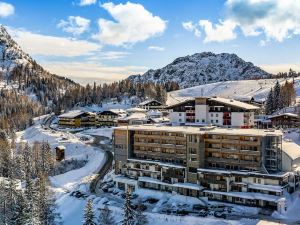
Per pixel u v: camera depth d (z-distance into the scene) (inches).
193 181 5009.8
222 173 4726.9
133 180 5526.6
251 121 7076.8
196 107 7298.2
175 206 4707.2
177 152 5270.7
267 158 4712.1
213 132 4948.3
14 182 5393.7
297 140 6594.5
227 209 4443.9
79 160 7524.6
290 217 4124.0
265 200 4375.0
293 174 4640.8
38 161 6943.9
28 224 4062.5
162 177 5275.6
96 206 4913.9
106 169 6643.7
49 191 5334.6
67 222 4820.4
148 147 5625.0
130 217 3811.5
